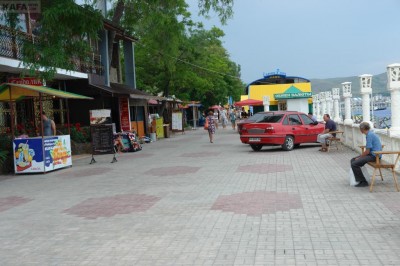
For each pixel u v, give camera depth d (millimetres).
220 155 17703
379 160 9430
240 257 5457
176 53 30141
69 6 13406
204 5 24047
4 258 5945
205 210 8055
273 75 40969
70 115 24750
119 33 28078
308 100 37375
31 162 14648
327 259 5254
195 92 49625
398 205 7730
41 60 13336
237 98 78375
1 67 16297
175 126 37625
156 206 8609
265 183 10586
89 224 7504
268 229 6617
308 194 9055
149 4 25109
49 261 5715
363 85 16219
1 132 17969
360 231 6309
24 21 18125
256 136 18438
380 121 28938
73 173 14484
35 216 8367
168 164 15492
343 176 11133
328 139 17219
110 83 27688
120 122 26578
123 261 5551
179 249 5898
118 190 10680
